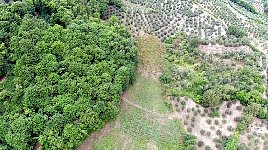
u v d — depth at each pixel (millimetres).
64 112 44156
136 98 53156
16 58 49281
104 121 46906
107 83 48281
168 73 56594
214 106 52188
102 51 51625
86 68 49188
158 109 52469
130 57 53906
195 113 51781
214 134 50250
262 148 49031
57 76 47250
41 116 43562
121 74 50188
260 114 50938
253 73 54875
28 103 44906
